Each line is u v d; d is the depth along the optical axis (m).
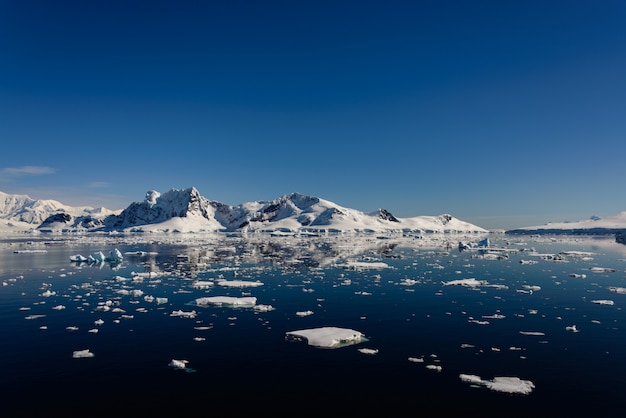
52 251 72.00
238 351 17.88
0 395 13.86
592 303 27.11
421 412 12.80
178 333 20.38
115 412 12.81
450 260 55.78
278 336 19.91
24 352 17.73
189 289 32.31
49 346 18.48
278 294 30.19
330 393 14.03
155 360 16.84
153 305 26.50
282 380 15.01
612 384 14.69
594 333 20.52
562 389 14.33
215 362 16.64
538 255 64.25
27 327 21.38
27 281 36.25
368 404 13.30
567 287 33.12
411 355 17.48
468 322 22.48
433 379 15.10
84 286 33.53
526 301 27.72
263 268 46.12
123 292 30.55
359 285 34.09
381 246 90.12
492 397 13.73
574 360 16.92
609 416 12.55
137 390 14.22
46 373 15.56
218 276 39.50
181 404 13.29
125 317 23.36
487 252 70.56
